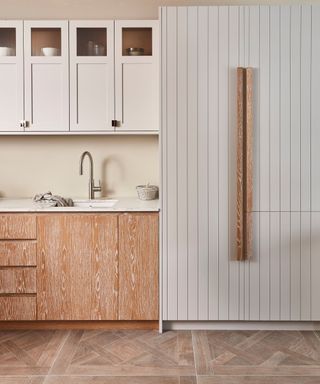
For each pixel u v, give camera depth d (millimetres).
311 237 2646
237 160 2586
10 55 2898
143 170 3270
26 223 2660
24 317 2686
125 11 3209
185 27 2584
